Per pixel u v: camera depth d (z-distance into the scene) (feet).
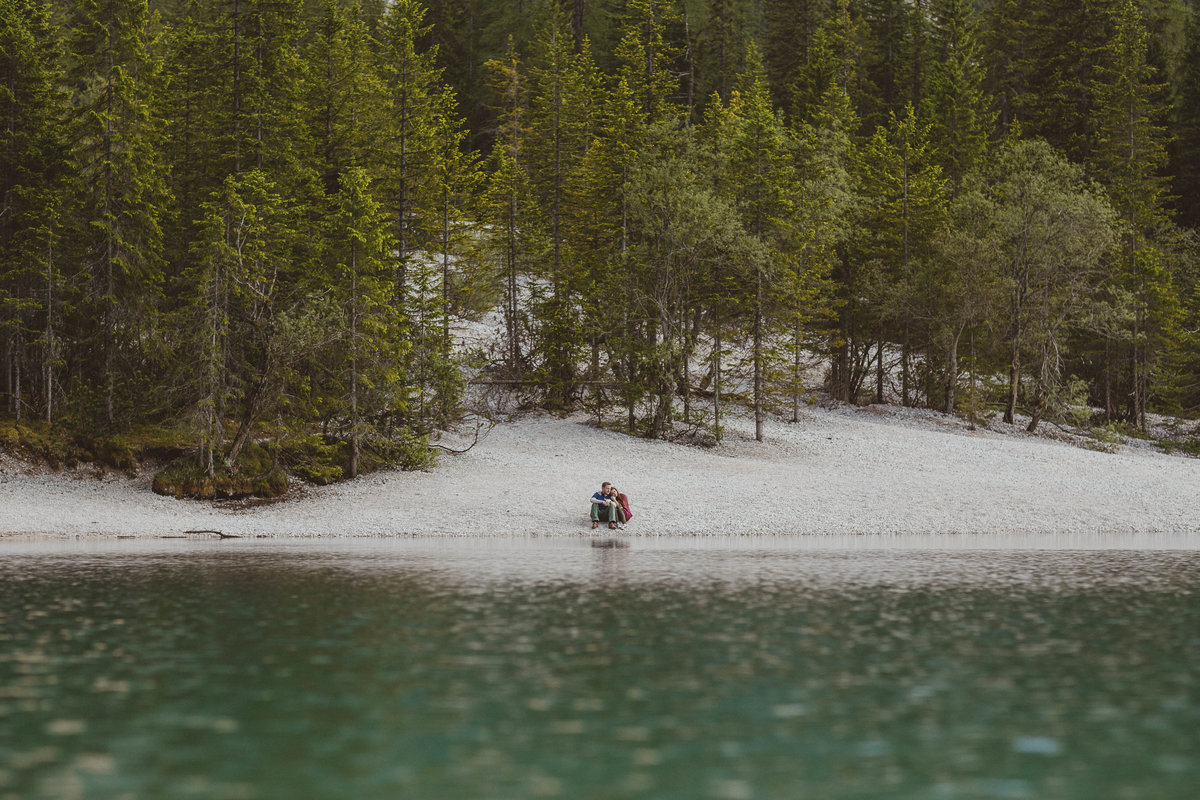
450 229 189.06
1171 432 203.21
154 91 150.71
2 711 33.76
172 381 126.93
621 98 183.01
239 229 125.90
